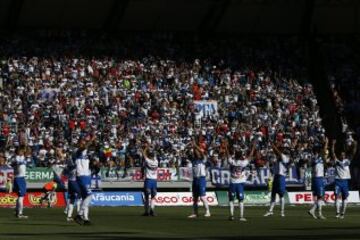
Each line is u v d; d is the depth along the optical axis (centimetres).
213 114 7325
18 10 7600
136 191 6184
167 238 2778
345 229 3306
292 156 6862
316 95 7925
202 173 4281
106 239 2728
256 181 6581
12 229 3225
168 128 6944
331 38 8606
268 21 8444
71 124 6675
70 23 7938
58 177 5891
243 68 7988
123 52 7806
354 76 8156
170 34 8262
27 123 6588
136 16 8019
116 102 7075
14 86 6981
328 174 6219
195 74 7719
